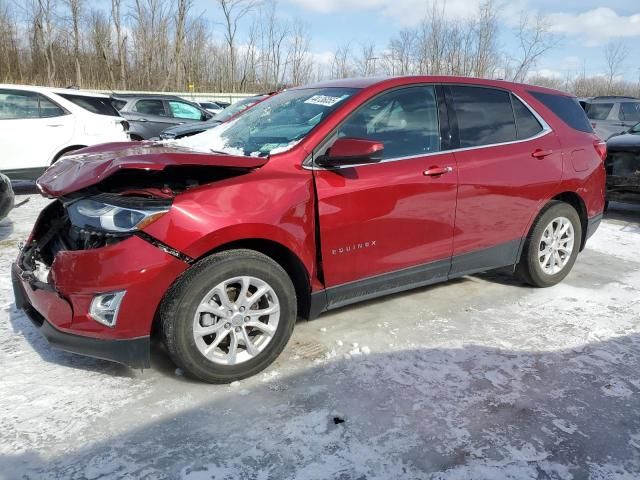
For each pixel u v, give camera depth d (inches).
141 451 93.5
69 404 106.4
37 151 321.1
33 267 119.8
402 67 1011.3
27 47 1311.5
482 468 91.2
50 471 88.3
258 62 1440.7
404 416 104.8
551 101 174.6
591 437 100.0
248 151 126.8
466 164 145.1
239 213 109.0
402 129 137.9
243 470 89.5
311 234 120.6
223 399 109.3
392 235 133.6
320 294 126.6
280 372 120.0
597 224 187.6
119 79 1393.9
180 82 1416.1
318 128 125.3
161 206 103.2
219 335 111.9
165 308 106.4
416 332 140.9
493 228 155.3
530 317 152.3
